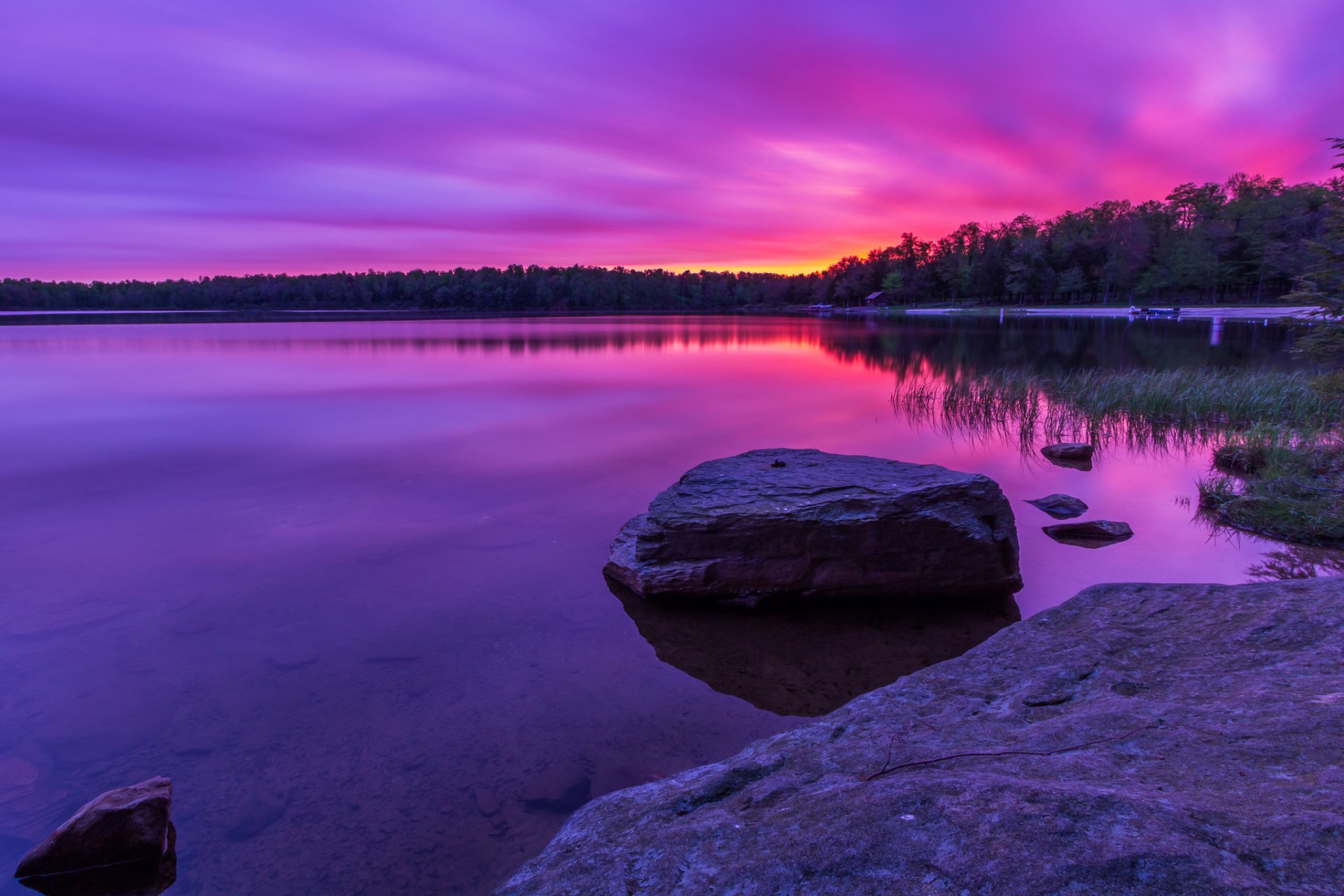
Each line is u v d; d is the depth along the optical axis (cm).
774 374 2948
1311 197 8556
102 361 3722
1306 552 785
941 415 1802
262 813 402
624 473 1211
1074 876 159
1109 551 805
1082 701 298
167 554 832
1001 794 195
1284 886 144
